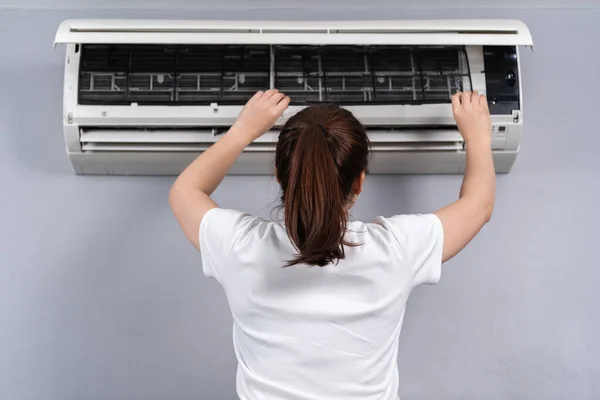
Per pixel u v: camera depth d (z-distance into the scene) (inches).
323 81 71.3
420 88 71.3
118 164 75.4
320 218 37.0
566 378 73.0
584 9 84.8
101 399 71.6
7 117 78.1
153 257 74.9
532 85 81.5
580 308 74.4
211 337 73.1
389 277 39.5
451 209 43.6
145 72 71.0
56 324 72.7
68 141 72.2
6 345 71.9
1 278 73.4
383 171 77.1
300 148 37.8
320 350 38.9
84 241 74.9
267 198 77.1
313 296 39.0
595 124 80.3
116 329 72.9
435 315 74.1
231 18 83.4
